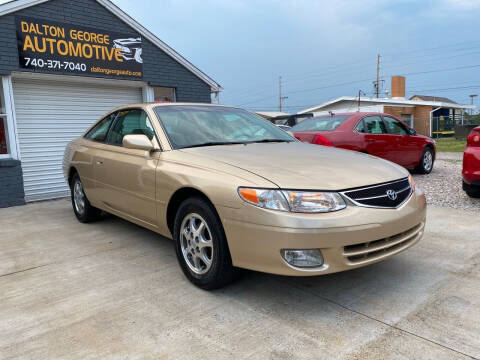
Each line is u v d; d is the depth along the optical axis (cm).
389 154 756
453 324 240
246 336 233
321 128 720
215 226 273
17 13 677
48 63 720
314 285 302
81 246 414
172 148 337
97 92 845
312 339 228
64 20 738
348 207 252
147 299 284
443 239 405
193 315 259
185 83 964
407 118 3269
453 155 1422
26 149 746
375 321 246
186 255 309
